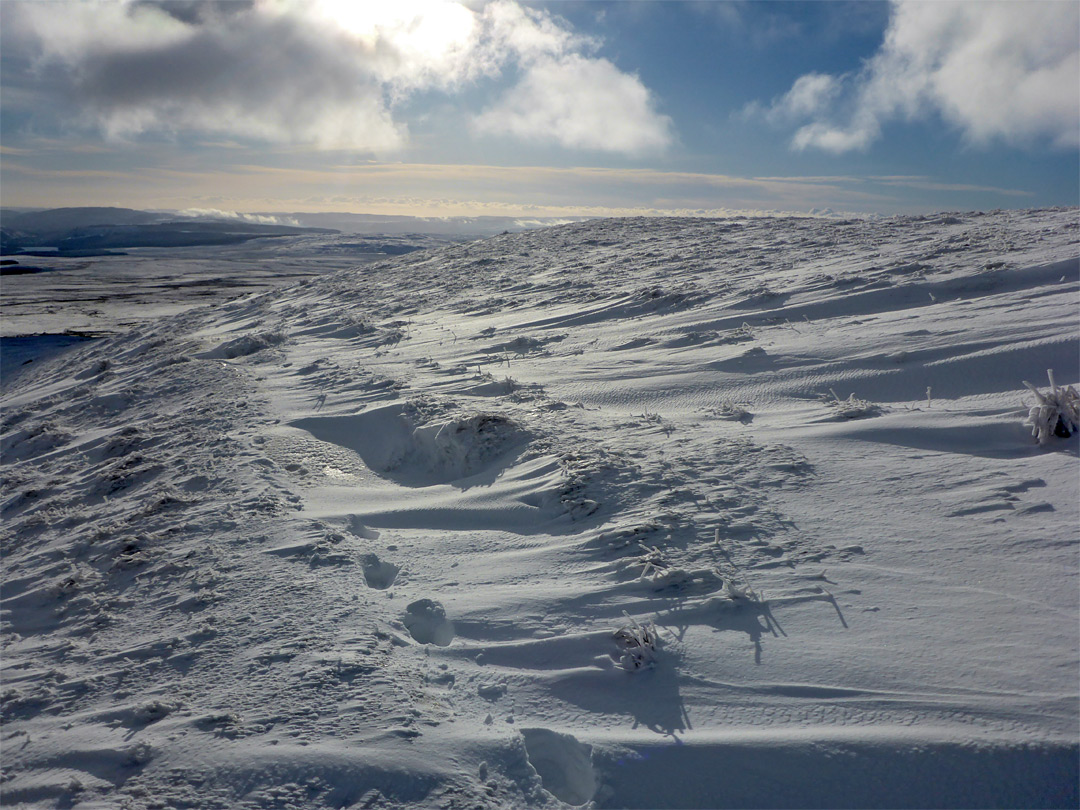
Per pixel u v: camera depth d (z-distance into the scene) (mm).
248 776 2877
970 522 4340
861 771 2635
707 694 3156
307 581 4660
